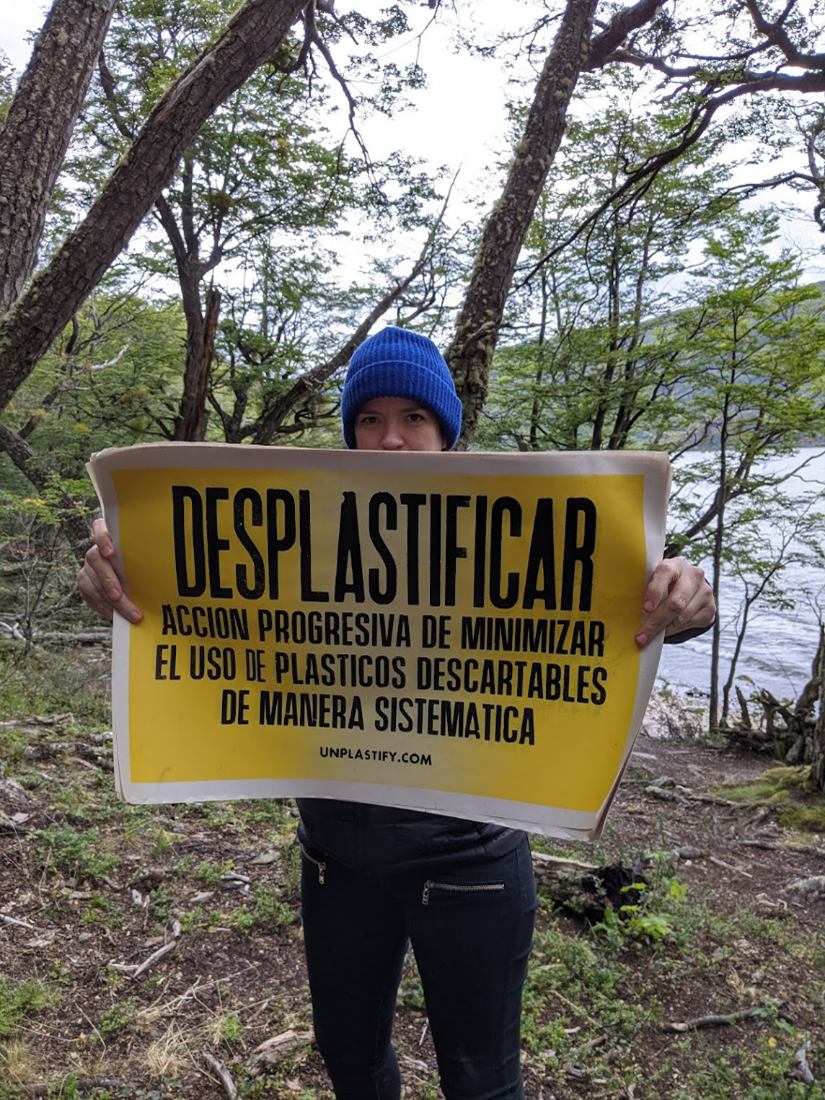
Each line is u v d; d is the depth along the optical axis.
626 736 1.46
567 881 3.77
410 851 1.52
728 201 9.25
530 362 13.17
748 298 10.47
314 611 1.55
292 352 13.95
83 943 2.92
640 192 7.46
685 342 11.48
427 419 1.72
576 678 1.48
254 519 1.54
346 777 1.57
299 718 1.58
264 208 12.99
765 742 9.38
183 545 1.56
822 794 6.62
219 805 4.39
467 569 1.50
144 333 16.45
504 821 1.50
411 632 1.53
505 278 5.26
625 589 1.44
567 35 5.30
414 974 3.01
